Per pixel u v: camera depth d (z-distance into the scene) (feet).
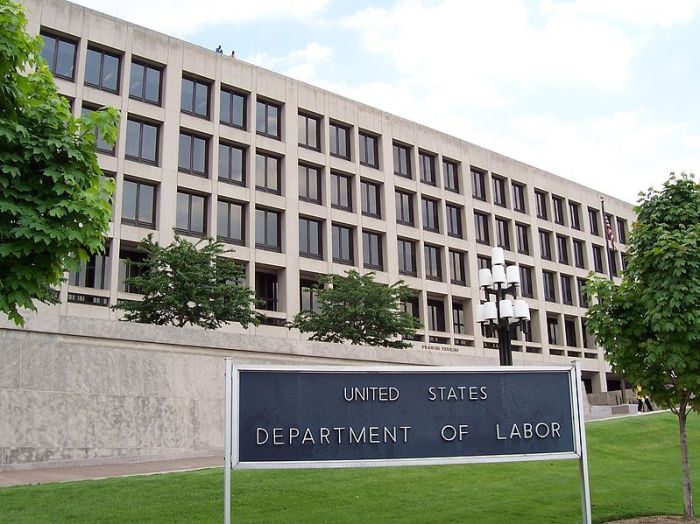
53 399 60.70
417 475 49.34
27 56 30.35
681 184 40.22
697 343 37.47
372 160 156.46
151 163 121.49
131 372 66.18
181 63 128.06
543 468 54.60
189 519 35.55
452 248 163.84
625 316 40.11
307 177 143.95
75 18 116.88
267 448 28.04
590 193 203.62
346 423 28.76
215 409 70.95
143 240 99.55
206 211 126.93
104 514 36.09
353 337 106.11
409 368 29.71
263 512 37.78
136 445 64.34
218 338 75.25
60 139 29.25
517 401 30.09
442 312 161.79
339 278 113.09
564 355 181.68
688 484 37.99
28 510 36.91
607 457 62.23
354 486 44.98
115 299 110.73
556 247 189.06
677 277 37.42
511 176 182.91
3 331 59.82
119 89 120.37
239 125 135.64
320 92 148.56
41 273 28.45
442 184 165.99
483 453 29.30
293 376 28.91
